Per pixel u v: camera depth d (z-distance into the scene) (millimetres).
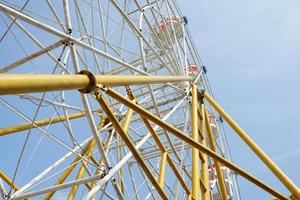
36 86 5172
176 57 16234
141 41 13641
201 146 10172
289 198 11945
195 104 15500
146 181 16062
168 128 9578
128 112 13094
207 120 17156
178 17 20328
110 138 15938
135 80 8586
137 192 15469
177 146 17875
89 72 6730
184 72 16906
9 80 4738
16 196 8477
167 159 12219
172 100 16859
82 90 6812
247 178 10836
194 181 12523
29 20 7102
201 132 16312
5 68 7688
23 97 10141
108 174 9328
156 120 9305
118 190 9578
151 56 16812
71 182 9039
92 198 8656
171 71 15125
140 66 16812
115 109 16766
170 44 16875
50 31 7516
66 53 12867
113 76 7652
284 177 13031
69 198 13797
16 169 8383
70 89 6191
